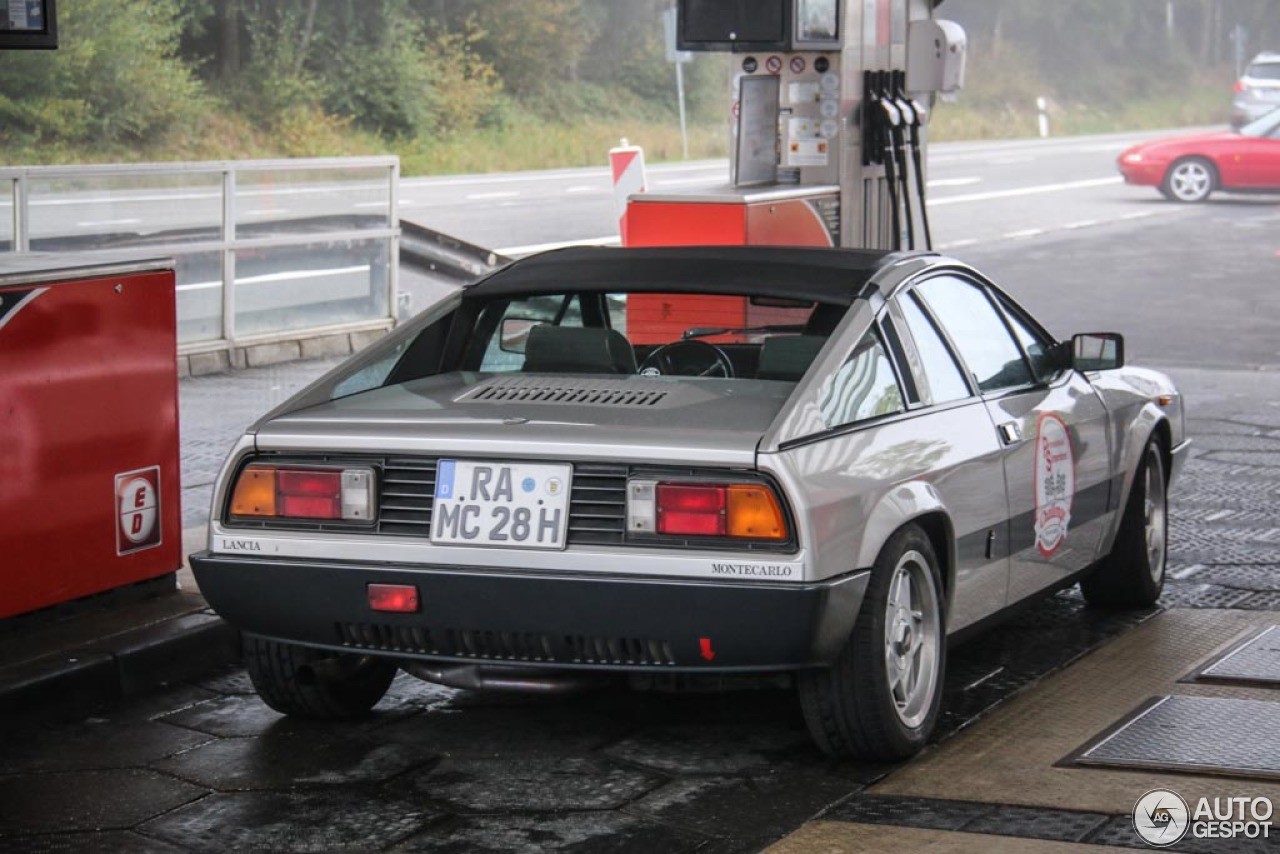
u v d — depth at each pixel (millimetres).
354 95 50094
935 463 6203
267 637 6113
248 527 5992
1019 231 29109
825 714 5883
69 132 41031
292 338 15969
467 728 6559
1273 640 7586
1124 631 7879
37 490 7238
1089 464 7578
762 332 6945
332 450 5887
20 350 7105
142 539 7773
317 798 5793
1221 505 10570
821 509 5504
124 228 14680
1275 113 35594
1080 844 5164
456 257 21031
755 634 5465
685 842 5344
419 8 55656
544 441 5633
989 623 6895
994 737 6316
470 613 5699
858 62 13055
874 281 6535
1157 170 35375
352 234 16531
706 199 11930
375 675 6703
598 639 5648
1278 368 16000
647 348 7086
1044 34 86250
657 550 5527
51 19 7832
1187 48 93562
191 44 46906
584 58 61125
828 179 13016
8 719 6539
